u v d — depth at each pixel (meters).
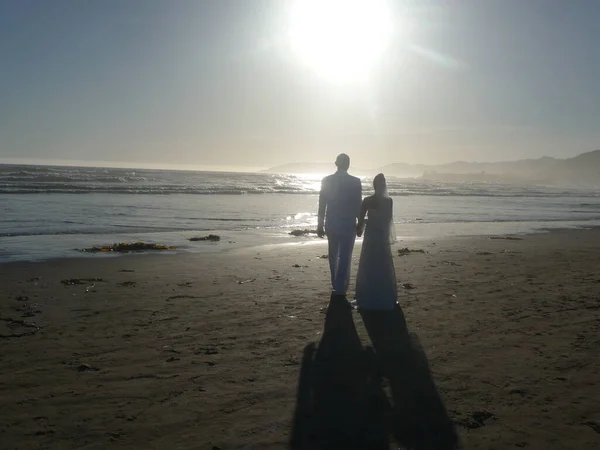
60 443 3.16
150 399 3.83
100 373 4.35
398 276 8.87
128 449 3.10
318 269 9.78
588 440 3.23
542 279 8.69
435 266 10.00
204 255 11.72
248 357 4.79
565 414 3.60
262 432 3.33
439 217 25.72
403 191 56.00
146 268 9.82
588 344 5.15
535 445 3.17
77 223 18.27
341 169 7.20
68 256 11.27
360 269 6.70
